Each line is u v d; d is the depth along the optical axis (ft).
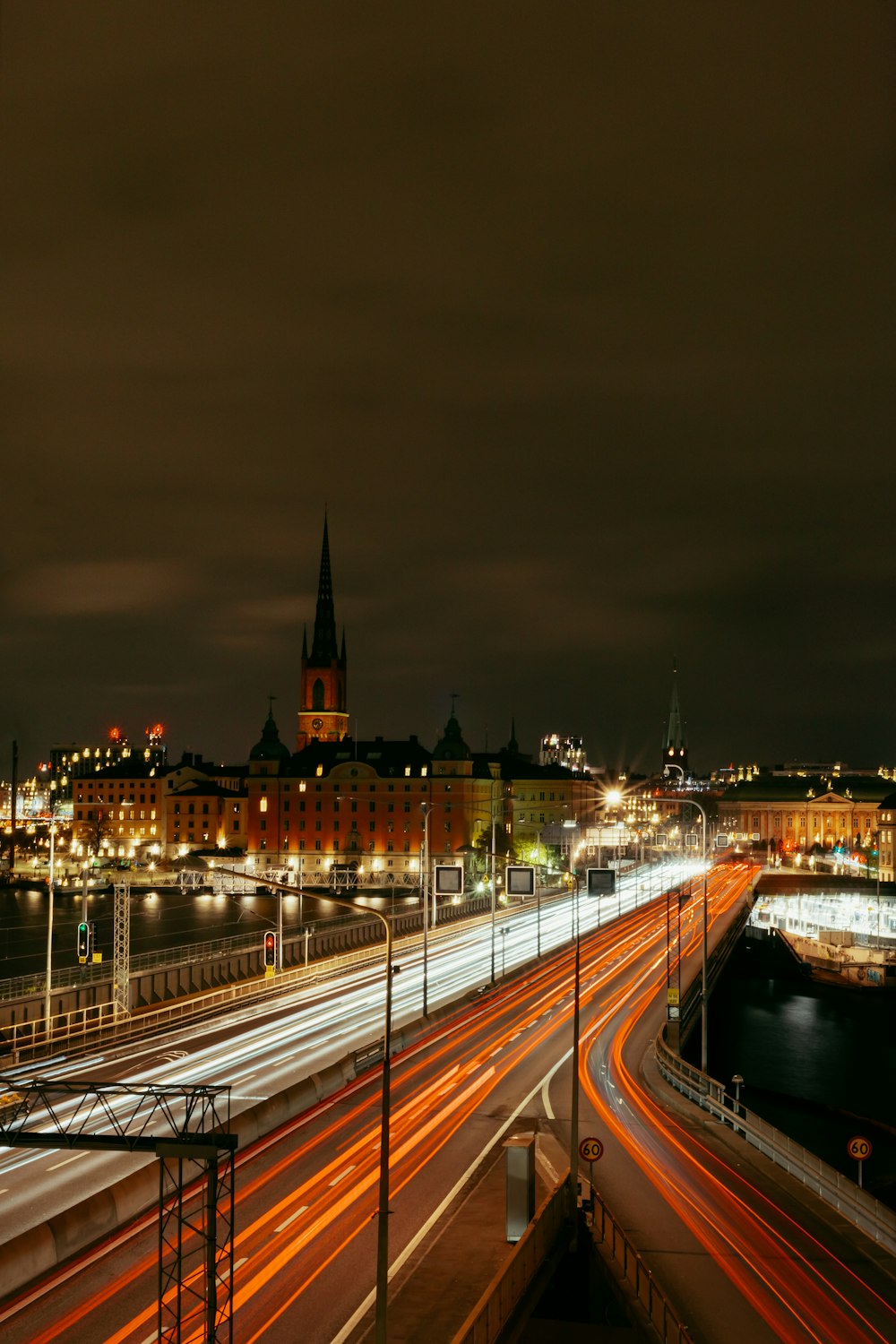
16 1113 172.55
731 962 559.38
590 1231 142.92
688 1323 120.16
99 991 306.55
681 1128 201.05
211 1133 107.55
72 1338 112.98
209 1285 101.96
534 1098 217.56
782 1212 156.76
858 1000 503.20
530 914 590.14
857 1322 121.60
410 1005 321.11
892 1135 299.17
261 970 393.29
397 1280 127.85
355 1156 176.65
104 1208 141.18
